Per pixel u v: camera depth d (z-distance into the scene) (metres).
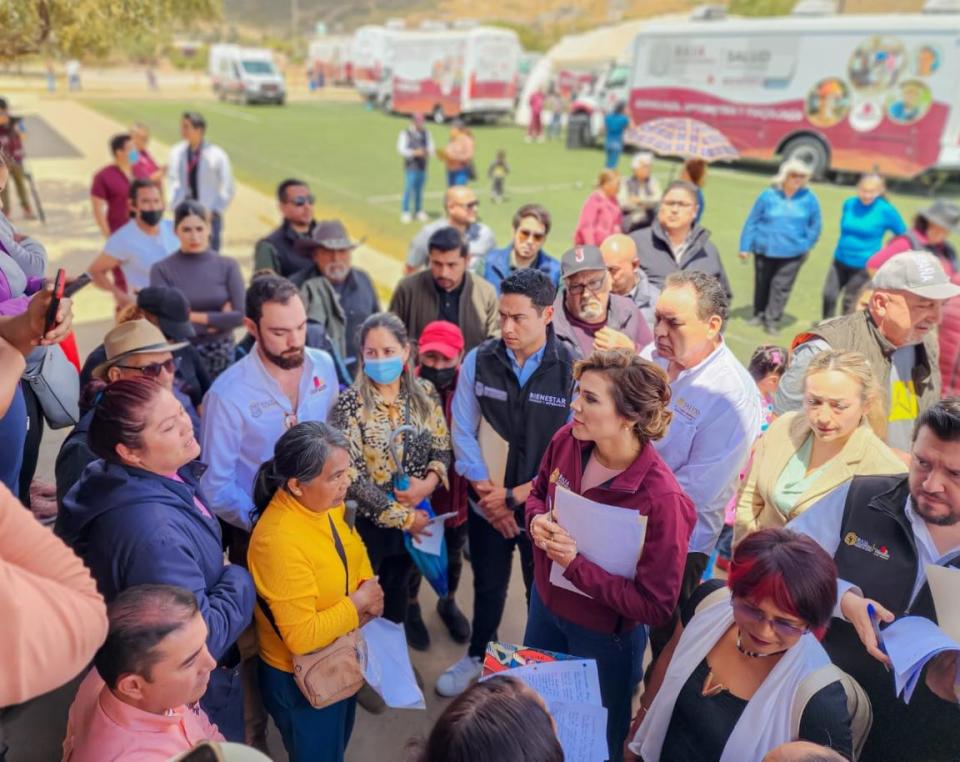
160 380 2.81
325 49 52.91
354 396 2.99
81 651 1.11
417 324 4.27
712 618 1.94
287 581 2.20
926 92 14.98
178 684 1.63
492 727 1.27
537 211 4.72
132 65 69.50
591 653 2.42
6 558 1.10
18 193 11.66
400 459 3.03
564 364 3.01
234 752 1.13
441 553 3.13
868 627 1.96
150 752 1.62
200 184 8.28
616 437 2.11
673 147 7.57
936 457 1.93
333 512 2.40
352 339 4.41
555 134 26.72
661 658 2.20
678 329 2.77
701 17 19.05
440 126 29.06
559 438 2.44
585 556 2.24
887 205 7.25
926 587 2.04
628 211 8.08
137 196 5.39
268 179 16.64
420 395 3.11
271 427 2.91
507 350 3.04
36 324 1.69
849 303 7.63
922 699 1.94
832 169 17.02
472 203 5.51
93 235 11.10
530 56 34.84
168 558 1.91
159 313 3.58
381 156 20.78
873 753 2.04
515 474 3.11
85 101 36.78
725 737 1.83
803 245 7.69
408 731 3.09
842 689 1.72
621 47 26.62
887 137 15.76
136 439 1.93
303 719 2.40
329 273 4.32
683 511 2.15
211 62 40.03
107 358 2.77
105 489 1.95
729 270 10.63
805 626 1.69
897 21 15.12
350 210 13.70
